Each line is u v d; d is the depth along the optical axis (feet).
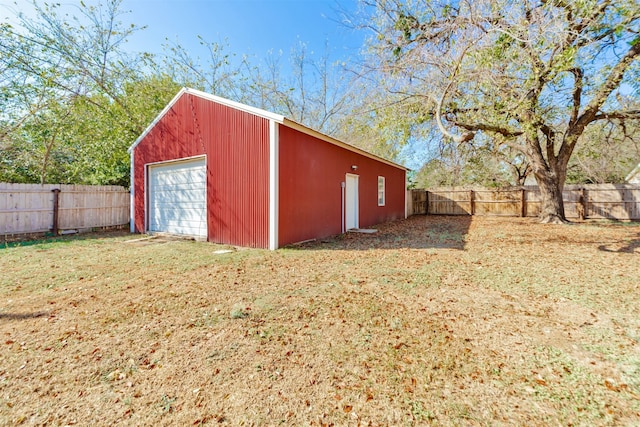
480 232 29.30
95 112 38.24
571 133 30.78
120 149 38.60
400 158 51.34
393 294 11.87
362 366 7.06
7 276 14.49
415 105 26.00
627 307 10.28
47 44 32.99
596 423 5.28
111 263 17.22
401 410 5.66
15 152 35.58
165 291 12.34
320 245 23.02
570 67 17.67
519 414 5.52
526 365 7.04
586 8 15.60
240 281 13.69
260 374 6.77
